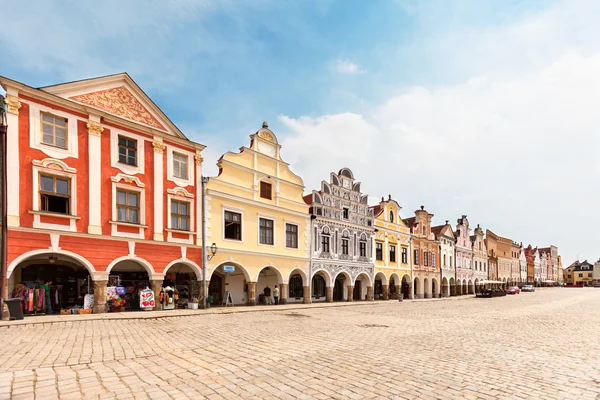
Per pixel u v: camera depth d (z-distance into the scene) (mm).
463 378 6957
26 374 6762
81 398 5559
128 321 15469
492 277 72250
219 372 7152
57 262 19734
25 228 16078
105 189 19078
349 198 36094
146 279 22609
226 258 24453
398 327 14586
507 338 12094
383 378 6844
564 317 20172
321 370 7363
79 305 19422
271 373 7102
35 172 16656
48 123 17500
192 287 22859
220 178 24828
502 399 5820
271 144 29016
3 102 16297
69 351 8922
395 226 42219
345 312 21828
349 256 35156
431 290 47594
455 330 13945
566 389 6398
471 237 64812
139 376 6797
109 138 19578
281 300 28266
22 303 16688
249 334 12172
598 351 9945
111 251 18875
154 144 21359
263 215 27562
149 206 20797
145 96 21344
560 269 133875
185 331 12773
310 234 31391
